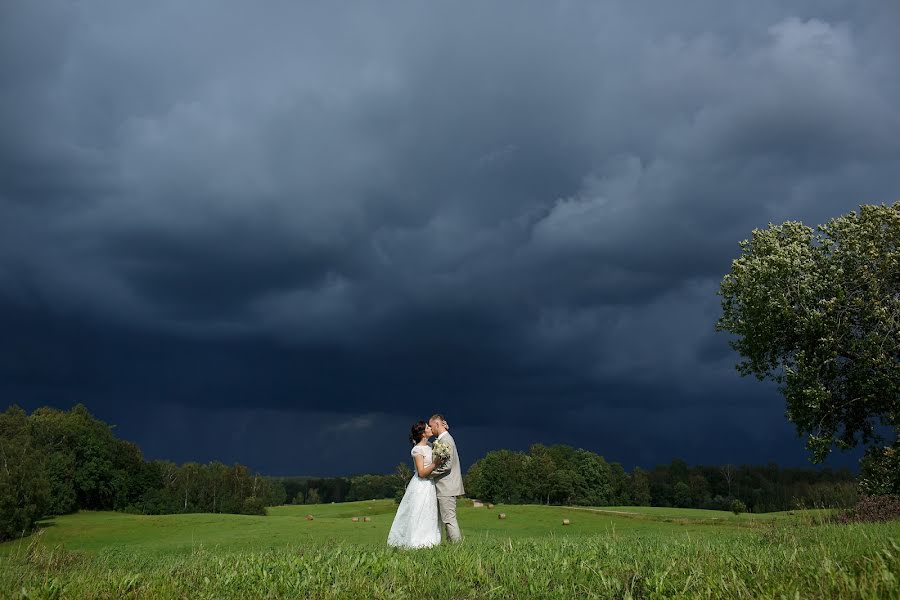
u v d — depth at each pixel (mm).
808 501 15742
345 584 6832
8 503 55875
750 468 125188
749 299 32938
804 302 32156
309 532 42844
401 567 7723
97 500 107625
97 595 6465
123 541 46312
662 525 50406
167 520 58000
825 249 33469
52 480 93625
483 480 137250
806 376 31328
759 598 5051
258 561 8328
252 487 136250
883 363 29906
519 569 7445
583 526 51906
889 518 14320
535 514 61250
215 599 6387
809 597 5109
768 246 33625
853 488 18422
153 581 7070
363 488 173000
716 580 5828
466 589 6750
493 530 49406
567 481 133125
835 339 31141
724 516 61094
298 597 6480
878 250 31453
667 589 5969
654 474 139625
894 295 31781
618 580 6512
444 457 12172
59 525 57438
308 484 173375
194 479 130500
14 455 61281
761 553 7359
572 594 6320
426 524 12109
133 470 114500
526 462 137125
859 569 5785
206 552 10492
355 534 41125
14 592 6574
